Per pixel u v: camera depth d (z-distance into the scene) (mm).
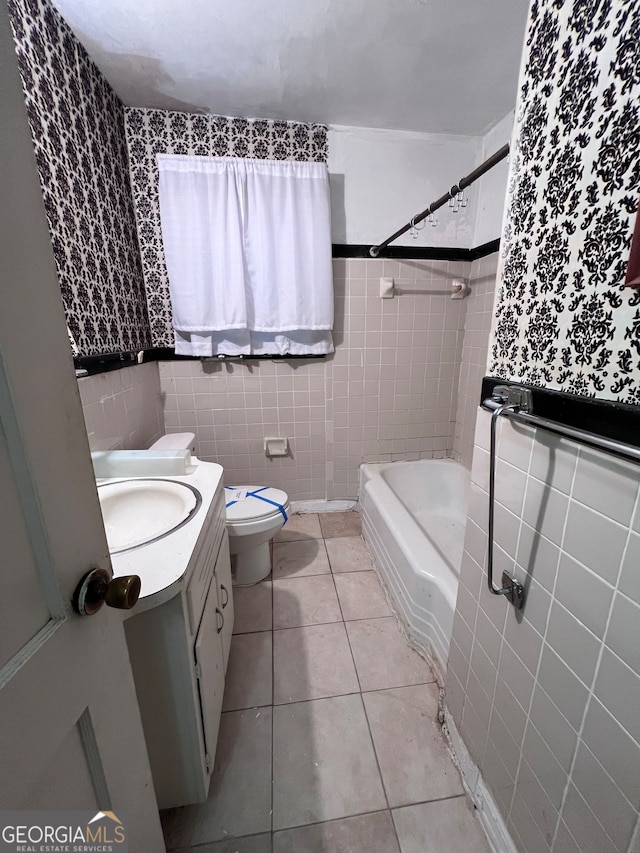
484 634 850
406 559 1440
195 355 1896
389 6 1108
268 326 1849
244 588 1704
